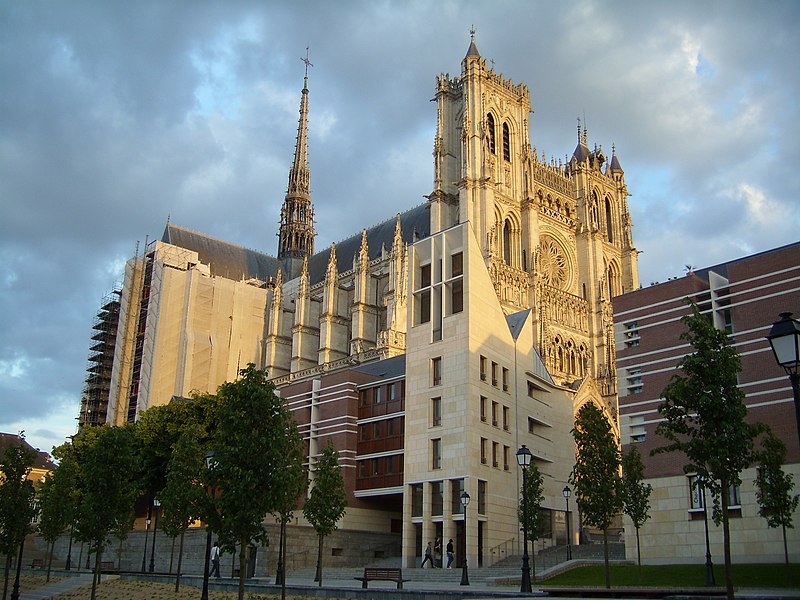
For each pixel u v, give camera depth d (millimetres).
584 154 147375
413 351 76438
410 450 73312
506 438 75125
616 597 34094
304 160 191625
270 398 36750
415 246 79688
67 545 92250
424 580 59438
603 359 123188
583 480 48031
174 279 141125
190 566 74312
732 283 54750
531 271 118188
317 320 146000
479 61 125562
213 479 37188
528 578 40250
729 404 31750
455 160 126688
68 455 91188
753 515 50156
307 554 73312
